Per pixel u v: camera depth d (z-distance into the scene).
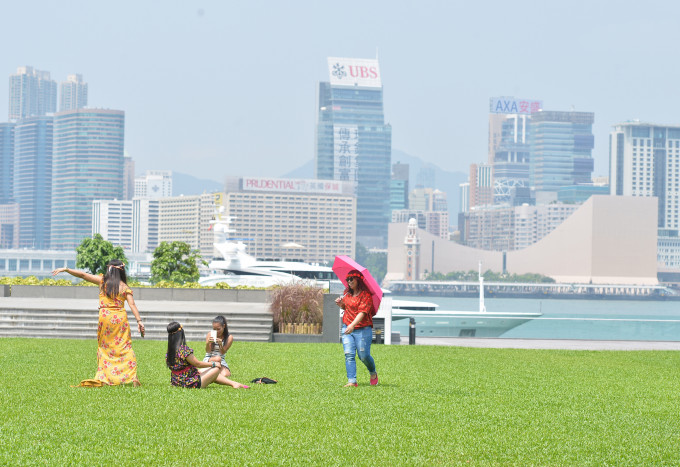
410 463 11.18
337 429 13.35
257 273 90.44
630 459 11.84
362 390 18.28
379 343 38.00
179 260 77.38
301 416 14.43
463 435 13.14
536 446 12.51
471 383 20.61
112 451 11.45
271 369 23.16
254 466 10.84
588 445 12.71
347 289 19.67
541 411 16.00
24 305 38.38
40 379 19.03
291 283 39.28
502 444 12.56
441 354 29.48
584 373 24.06
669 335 47.59
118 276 18.41
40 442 11.83
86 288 48.12
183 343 18.11
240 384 18.47
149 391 16.95
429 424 14.02
